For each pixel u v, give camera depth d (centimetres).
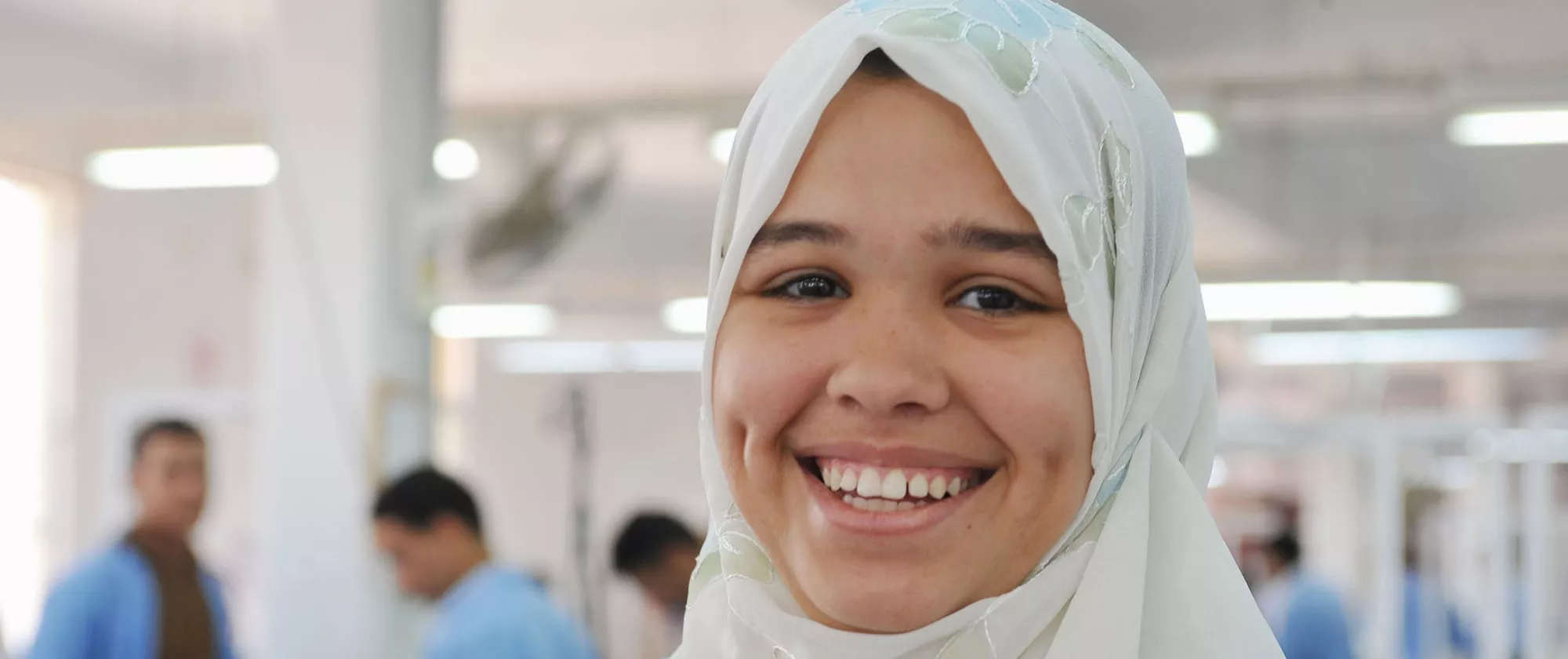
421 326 419
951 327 70
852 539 71
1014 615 73
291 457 409
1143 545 77
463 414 873
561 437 884
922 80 70
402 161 416
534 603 260
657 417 901
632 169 586
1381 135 523
